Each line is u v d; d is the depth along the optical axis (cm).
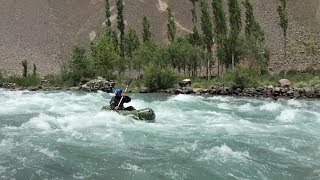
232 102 3116
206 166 1152
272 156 1278
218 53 6181
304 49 7762
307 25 8850
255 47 5750
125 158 1238
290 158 1261
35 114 2112
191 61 6259
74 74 5259
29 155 1241
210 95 3969
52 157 1230
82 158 1229
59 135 1548
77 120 1872
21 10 11188
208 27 5900
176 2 11825
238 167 1148
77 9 12038
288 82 4066
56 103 2677
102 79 4822
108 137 1538
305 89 3731
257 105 2831
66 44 10106
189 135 1598
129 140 1497
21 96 3281
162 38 10481
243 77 4034
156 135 1594
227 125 1861
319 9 9394
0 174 1053
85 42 10419
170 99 3148
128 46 7350
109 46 6291
